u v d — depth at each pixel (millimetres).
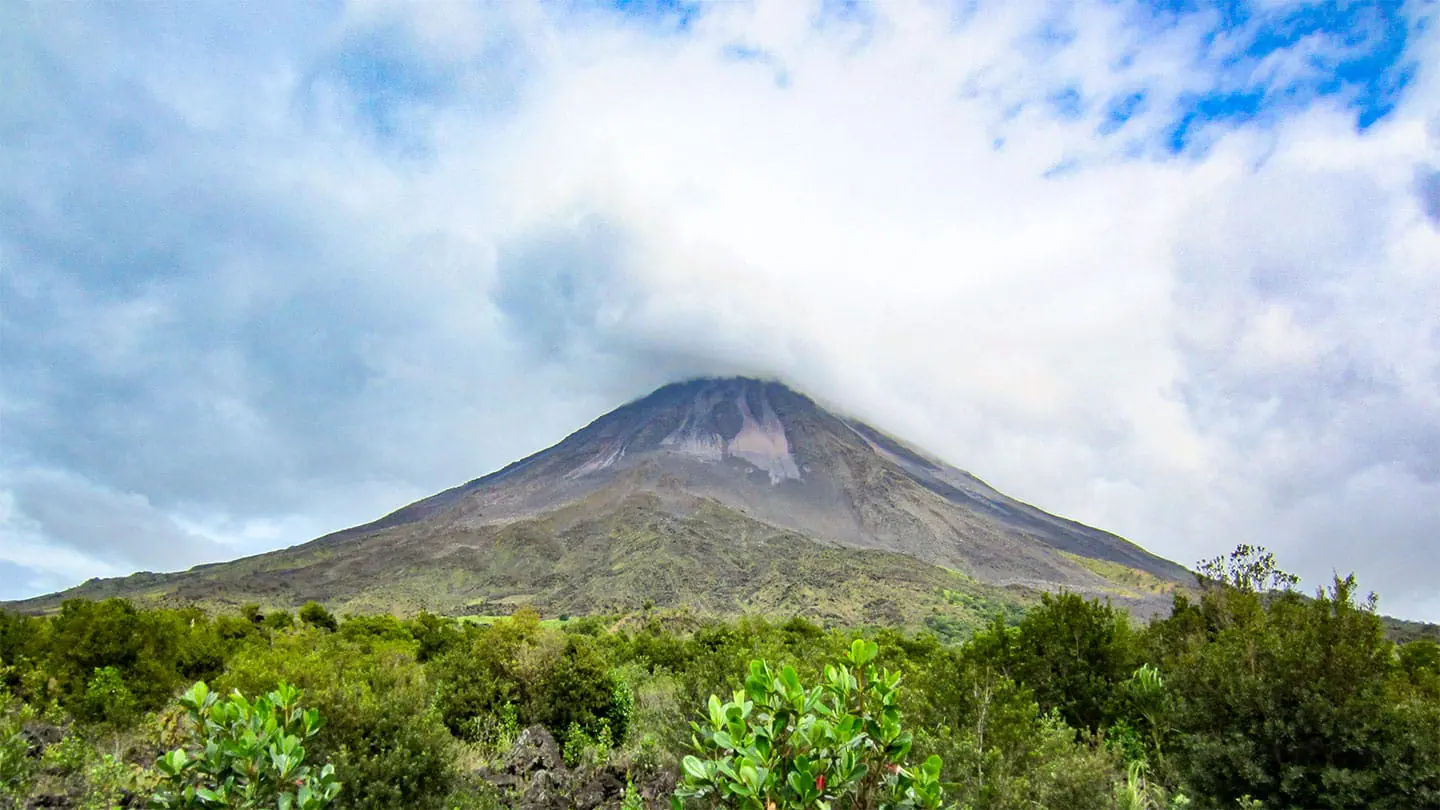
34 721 11688
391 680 9641
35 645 15680
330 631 40844
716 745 3492
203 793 4422
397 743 7703
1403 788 7004
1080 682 11070
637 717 13289
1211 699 8703
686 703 10242
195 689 4762
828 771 3281
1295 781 7605
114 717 11523
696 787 3350
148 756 10281
